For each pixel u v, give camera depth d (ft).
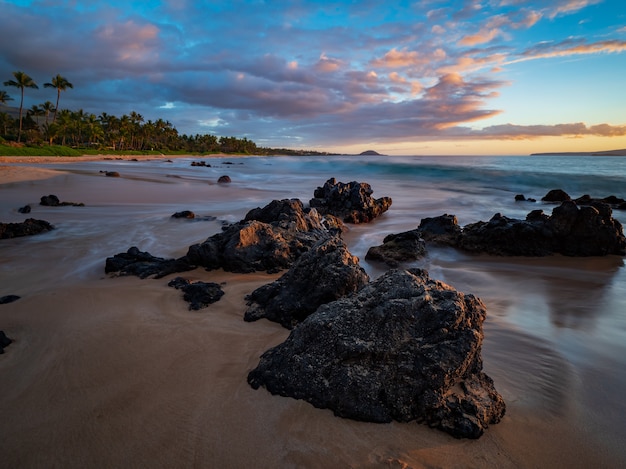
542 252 46.24
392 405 14.90
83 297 27.86
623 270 39.99
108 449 13.64
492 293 32.45
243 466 12.81
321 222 56.65
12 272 35.12
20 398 16.49
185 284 30.86
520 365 19.75
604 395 17.38
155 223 57.47
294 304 23.88
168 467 12.85
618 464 13.46
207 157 447.42
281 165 267.59
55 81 288.51
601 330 24.45
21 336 21.99
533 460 13.46
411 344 15.90
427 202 94.84
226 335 21.85
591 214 46.24
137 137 418.92
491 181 142.61
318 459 13.02
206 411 15.29
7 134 287.48
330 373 15.89
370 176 170.09
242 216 65.10
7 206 70.69
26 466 13.03
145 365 18.69
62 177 116.26
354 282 24.21
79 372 18.24
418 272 21.04
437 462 13.10
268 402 15.72
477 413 14.58
